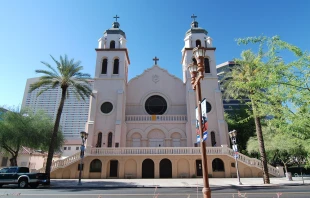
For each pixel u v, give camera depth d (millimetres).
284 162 31031
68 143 54094
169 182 21719
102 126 31875
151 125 32688
